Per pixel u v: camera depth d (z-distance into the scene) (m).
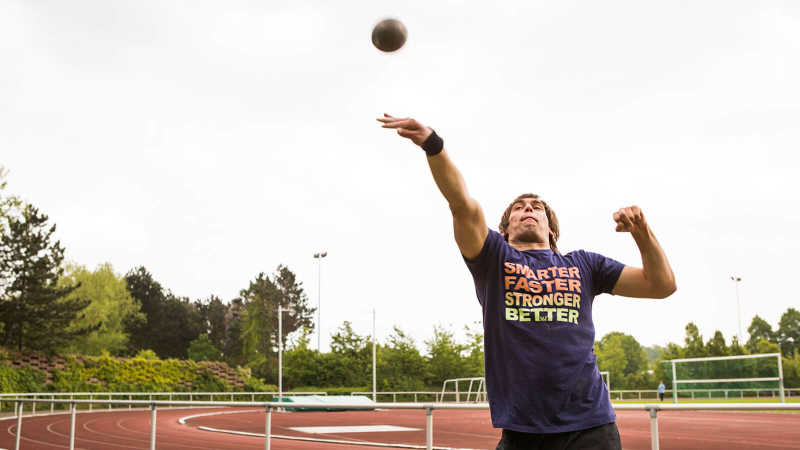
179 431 19.52
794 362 55.62
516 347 2.78
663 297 2.98
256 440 16.30
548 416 2.73
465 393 56.06
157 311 86.38
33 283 41.72
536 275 2.88
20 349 39.41
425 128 2.54
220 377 48.66
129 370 42.84
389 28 2.66
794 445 15.26
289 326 93.44
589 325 2.91
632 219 2.83
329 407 5.82
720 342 60.12
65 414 28.77
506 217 3.34
